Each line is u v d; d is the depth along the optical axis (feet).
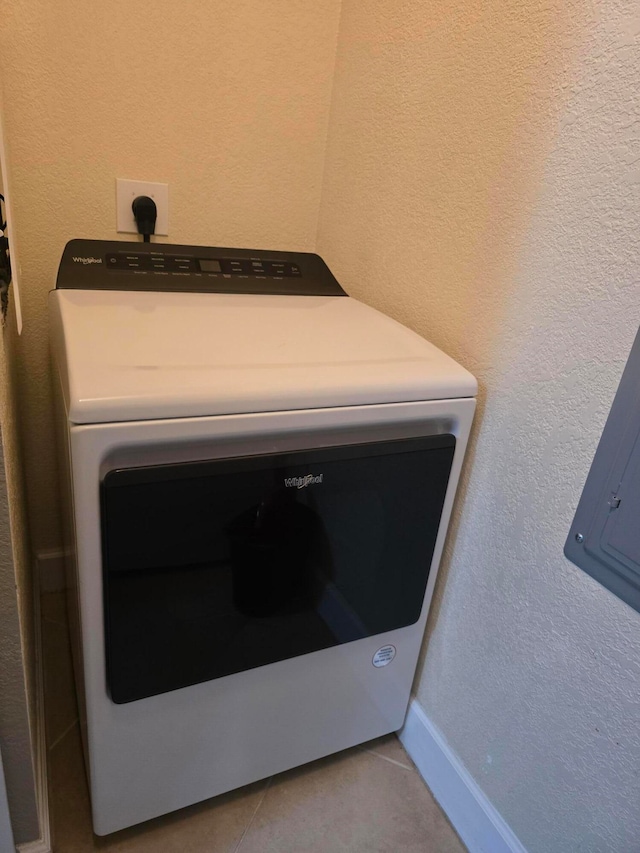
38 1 3.31
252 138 4.10
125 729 2.87
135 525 2.37
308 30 3.93
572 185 2.41
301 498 2.68
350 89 3.92
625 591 2.37
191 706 3.00
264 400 2.39
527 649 2.93
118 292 3.32
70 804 3.45
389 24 3.44
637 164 2.14
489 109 2.78
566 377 2.55
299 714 3.42
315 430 2.61
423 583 3.37
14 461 3.09
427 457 2.91
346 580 3.06
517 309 2.76
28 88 3.48
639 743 2.39
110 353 2.48
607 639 2.49
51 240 3.89
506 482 2.95
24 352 4.10
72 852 3.22
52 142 3.65
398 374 2.71
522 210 2.66
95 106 3.65
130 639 2.62
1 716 2.54
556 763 2.83
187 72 3.76
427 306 3.40
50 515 4.69
